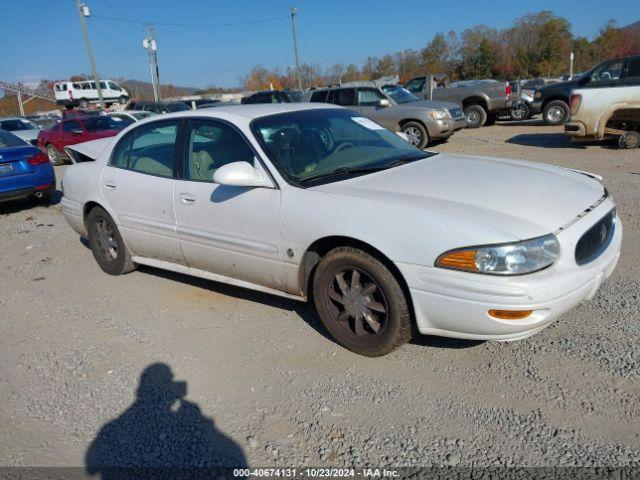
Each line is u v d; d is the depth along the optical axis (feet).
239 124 13.19
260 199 12.28
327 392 10.44
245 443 9.21
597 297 13.34
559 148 39.34
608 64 40.96
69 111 79.92
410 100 49.39
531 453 8.52
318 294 11.82
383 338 11.02
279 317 13.66
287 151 12.79
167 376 11.39
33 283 17.63
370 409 9.86
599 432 8.85
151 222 15.05
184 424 9.82
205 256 13.94
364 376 10.88
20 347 13.19
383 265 10.62
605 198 11.75
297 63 128.77
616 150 36.50
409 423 9.41
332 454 8.81
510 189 11.16
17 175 28.50
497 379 10.43
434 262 9.82
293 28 125.90
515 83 63.67
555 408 9.48
